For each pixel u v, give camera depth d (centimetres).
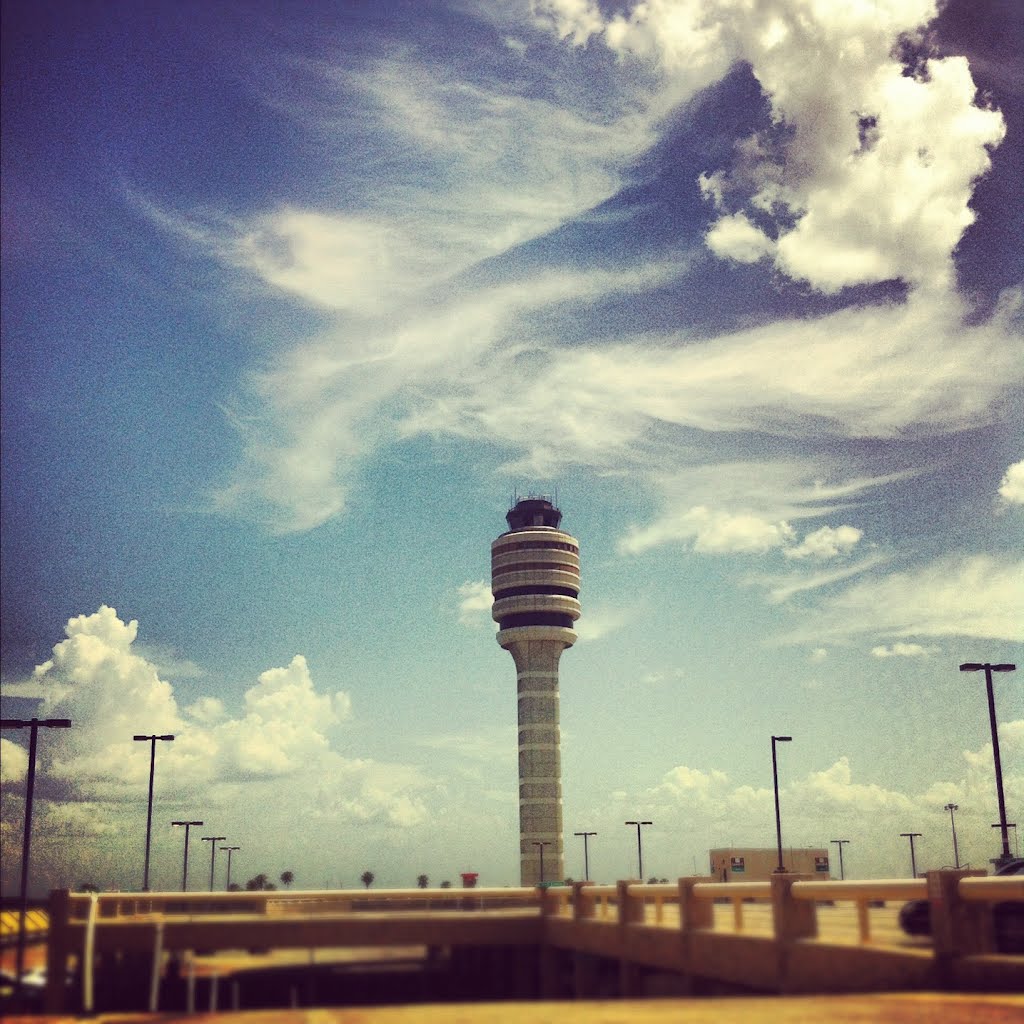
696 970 3778
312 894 5881
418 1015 2464
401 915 5225
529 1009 2509
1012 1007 2414
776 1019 2242
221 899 5950
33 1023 3238
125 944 4916
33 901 6391
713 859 18425
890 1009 2403
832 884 3322
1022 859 4584
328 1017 2464
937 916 3012
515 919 5269
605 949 4556
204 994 4816
